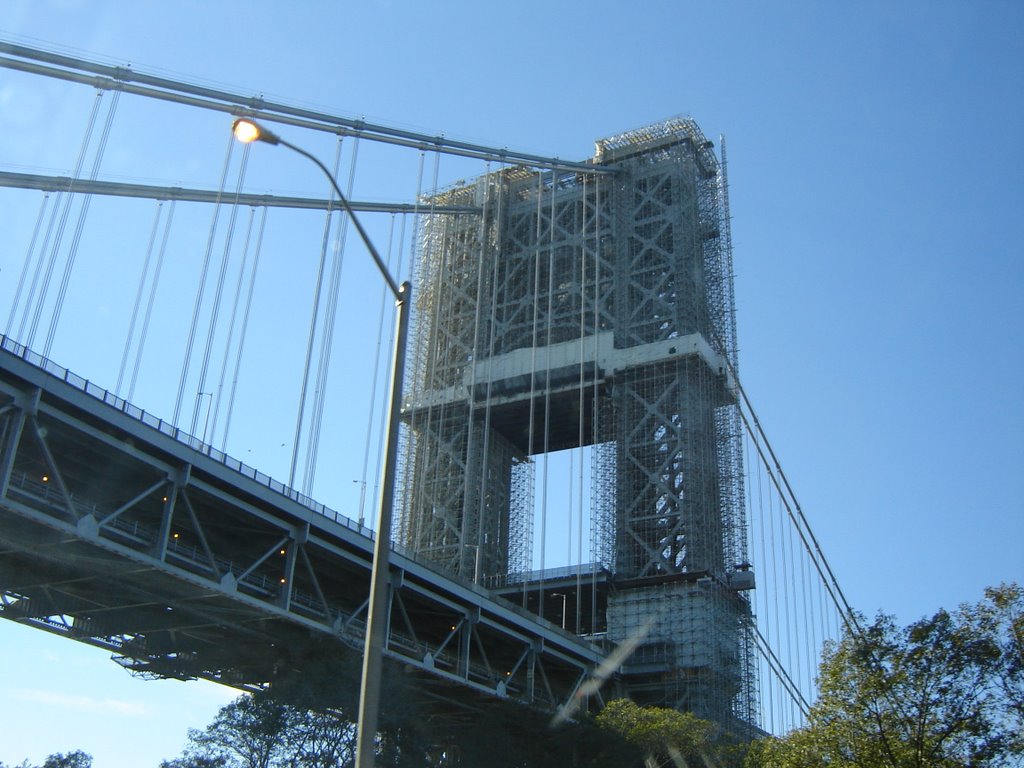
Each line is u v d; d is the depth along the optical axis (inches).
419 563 3769.7
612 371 6181.1
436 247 7372.1
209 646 3639.3
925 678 2151.8
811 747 2219.5
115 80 3587.6
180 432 2930.6
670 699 5007.4
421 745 3117.6
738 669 5305.1
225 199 4055.1
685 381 5984.3
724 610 5374.0
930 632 2187.5
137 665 3693.4
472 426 6323.8
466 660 3900.1
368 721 1090.1
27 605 3280.0
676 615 5231.3
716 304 6510.8
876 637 2231.8
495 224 7204.7
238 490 3095.5
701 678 4997.5
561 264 6909.5
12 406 2527.1
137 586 3031.5
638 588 5403.5
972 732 2096.5
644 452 5989.2
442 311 7165.4
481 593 4069.9
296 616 3198.8
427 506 6501.0
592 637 5083.7
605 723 3727.9
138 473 2945.4
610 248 6742.1
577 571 5595.5
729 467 5964.6
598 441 6171.3
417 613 4084.6
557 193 7194.9
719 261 6697.8
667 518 5733.3
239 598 3026.6
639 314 6471.5
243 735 2903.5
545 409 6328.7
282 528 3245.6
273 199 4338.1
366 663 1115.9
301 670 3208.7
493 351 6752.0
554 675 4840.1
